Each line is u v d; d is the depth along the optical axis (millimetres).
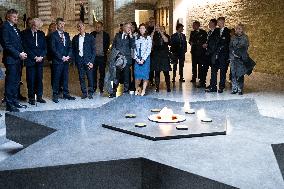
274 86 10859
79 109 5445
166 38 9523
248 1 14773
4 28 7328
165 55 9555
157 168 3219
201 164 3146
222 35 9289
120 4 21688
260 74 13914
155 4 22000
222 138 3924
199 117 4734
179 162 3197
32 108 7816
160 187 3229
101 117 4902
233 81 9477
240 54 9148
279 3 13031
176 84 11227
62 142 3811
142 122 4484
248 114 5078
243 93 9641
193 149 3553
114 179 3311
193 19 18625
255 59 14844
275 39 13492
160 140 3844
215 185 2814
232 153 3428
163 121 4453
